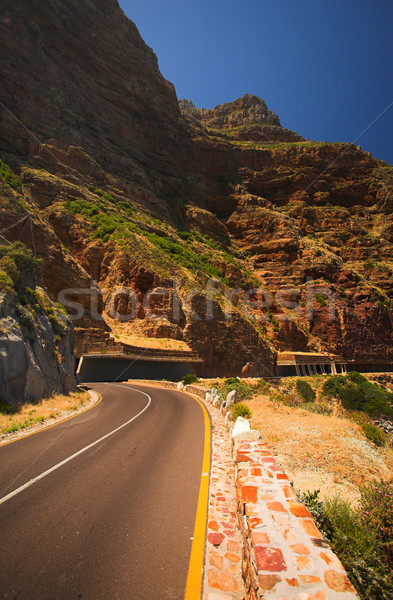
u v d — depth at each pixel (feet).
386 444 33.86
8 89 207.92
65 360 59.06
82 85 282.77
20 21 236.02
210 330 168.96
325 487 22.09
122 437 28.30
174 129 366.43
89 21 301.43
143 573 9.84
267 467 13.80
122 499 15.26
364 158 446.19
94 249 166.91
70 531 12.13
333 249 344.90
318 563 7.68
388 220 385.91
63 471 18.98
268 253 325.21
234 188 384.27
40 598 8.54
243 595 9.03
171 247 224.12
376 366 275.39
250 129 508.53
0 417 32.24
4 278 43.93
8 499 14.85
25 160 194.49
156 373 134.21
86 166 232.73
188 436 29.43
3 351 36.37
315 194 403.75
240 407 38.93
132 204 260.62
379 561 11.68
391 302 296.10
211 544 11.60
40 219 129.90
